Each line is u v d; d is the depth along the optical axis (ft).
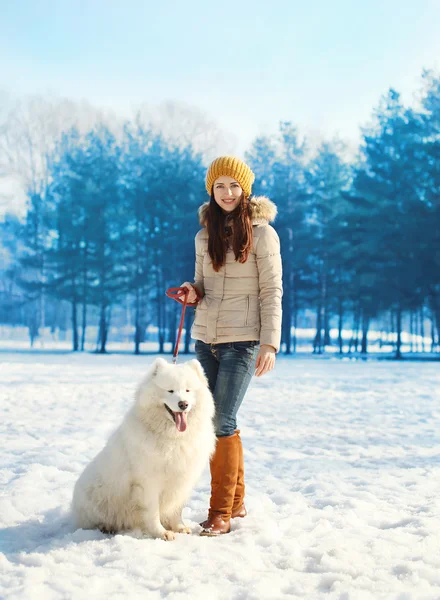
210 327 12.80
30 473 16.79
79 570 9.31
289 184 143.43
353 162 150.10
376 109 131.13
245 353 12.63
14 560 9.88
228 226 12.85
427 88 124.06
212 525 11.73
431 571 9.02
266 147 154.51
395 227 117.80
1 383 46.44
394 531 11.41
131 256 136.46
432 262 114.62
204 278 13.29
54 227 139.33
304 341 183.01
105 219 133.49
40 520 12.57
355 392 43.73
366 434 25.62
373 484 16.58
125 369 67.05
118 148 147.23
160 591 8.54
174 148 143.64
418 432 26.08
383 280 117.39
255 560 9.84
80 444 21.94
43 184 153.48
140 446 11.19
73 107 157.28
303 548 10.52
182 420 10.79
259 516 12.84
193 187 131.03
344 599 8.07
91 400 36.60
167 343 172.65
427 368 77.71
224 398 12.48
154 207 134.82
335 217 130.93
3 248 175.32
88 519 11.75
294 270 137.49
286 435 25.38
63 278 135.85
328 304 138.92
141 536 11.27
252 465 19.43
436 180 116.06
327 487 16.10
